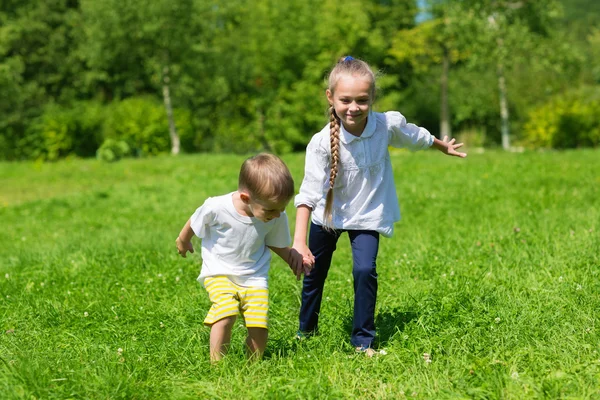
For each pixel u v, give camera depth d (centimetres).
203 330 439
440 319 436
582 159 1666
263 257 393
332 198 405
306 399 321
